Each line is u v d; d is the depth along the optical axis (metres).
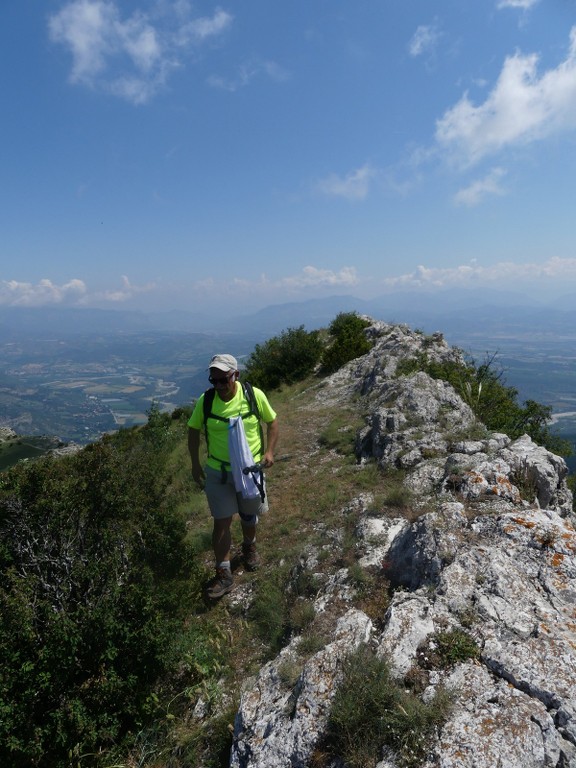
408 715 2.65
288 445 11.40
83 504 5.32
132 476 6.00
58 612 3.96
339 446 10.44
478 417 11.49
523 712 2.62
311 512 7.05
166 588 5.00
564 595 3.68
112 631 3.85
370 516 5.98
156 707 3.83
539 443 14.01
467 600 3.64
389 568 4.70
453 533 4.50
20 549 4.72
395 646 3.24
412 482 6.73
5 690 3.39
